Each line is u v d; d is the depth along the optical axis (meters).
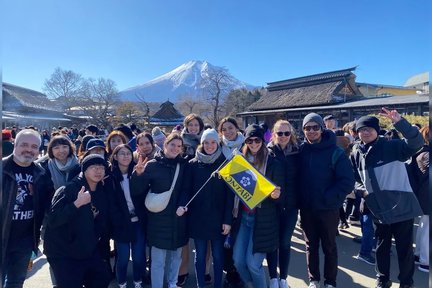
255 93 47.78
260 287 3.62
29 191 3.29
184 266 4.35
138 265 4.06
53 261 3.11
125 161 4.03
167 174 3.80
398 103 18.05
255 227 3.61
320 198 3.75
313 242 4.05
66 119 40.41
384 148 3.85
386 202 3.76
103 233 3.76
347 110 21.97
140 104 47.62
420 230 4.84
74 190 3.19
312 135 3.88
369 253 5.10
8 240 3.10
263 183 3.56
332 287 3.92
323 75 33.28
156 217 3.80
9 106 37.44
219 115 45.34
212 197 3.84
